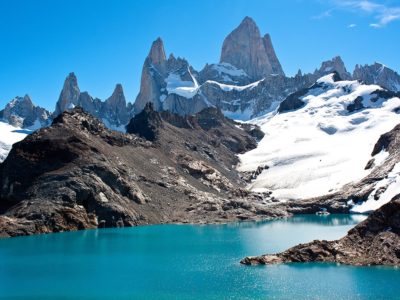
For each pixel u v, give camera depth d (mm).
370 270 96375
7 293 88438
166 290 87375
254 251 124438
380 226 106688
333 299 79188
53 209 169375
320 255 105750
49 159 192750
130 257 119250
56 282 95625
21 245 138000
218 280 92812
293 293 82938
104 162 198625
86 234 159750
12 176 187000
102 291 88250
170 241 144000
